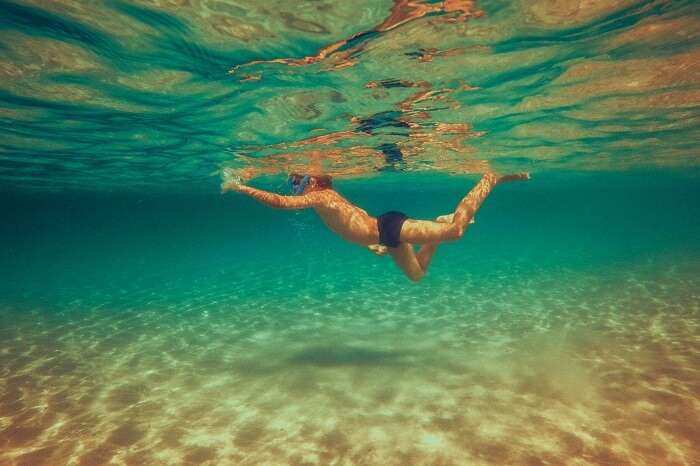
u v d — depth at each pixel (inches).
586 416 100.7
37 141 211.8
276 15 89.2
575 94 157.0
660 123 221.1
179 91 134.3
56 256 751.1
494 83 135.4
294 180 116.0
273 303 261.3
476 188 94.7
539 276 318.3
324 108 152.8
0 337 189.3
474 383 124.4
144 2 85.0
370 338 178.2
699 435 89.8
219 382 132.0
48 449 92.4
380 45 103.7
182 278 387.2
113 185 464.4
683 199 1611.7
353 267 439.8
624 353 143.3
